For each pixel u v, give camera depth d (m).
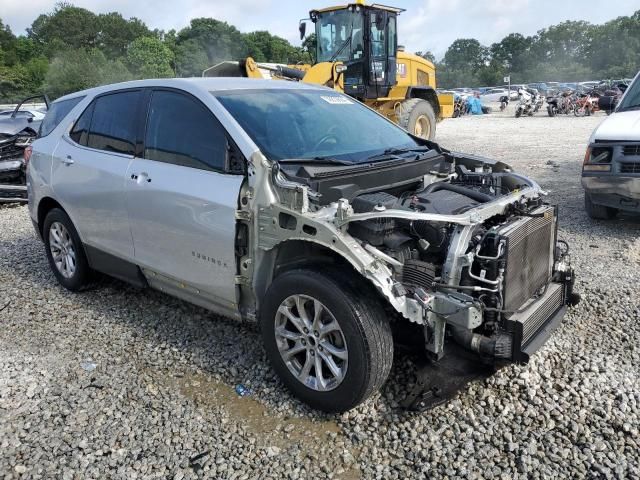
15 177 10.24
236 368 3.90
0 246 7.16
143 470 2.96
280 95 4.35
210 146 3.82
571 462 2.90
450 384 3.38
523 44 126.50
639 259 5.75
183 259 3.98
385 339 3.13
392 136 4.61
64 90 55.81
